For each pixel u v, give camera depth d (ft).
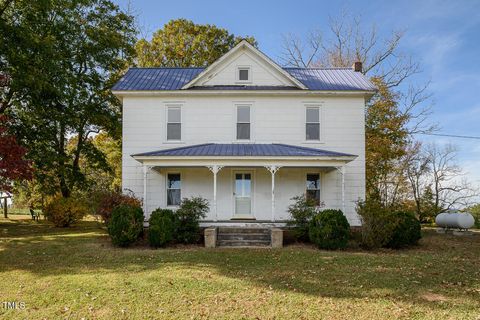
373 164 93.66
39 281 30.60
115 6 83.25
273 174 53.26
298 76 67.10
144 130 60.95
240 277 31.78
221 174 60.39
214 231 47.34
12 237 54.44
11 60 59.31
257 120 61.57
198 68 71.15
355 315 23.34
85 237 54.08
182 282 30.07
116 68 83.35
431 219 98.68
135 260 38.37
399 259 39.63
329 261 38.19
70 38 74.79
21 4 63.21
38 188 82.02
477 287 29.30
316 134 61.46
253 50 62.59
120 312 23.75
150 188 60.03
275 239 47.39
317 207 59.36
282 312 23.80
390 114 93.50
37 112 68.18
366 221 47.83
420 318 22.91
